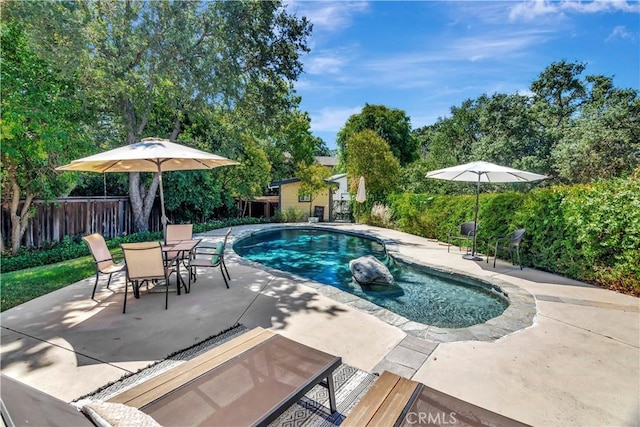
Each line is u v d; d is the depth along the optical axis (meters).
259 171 17.30
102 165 5.94
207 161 6.63
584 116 19.77
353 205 18.80
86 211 10.77
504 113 22.19
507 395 2.85
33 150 8.26
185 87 11.55
